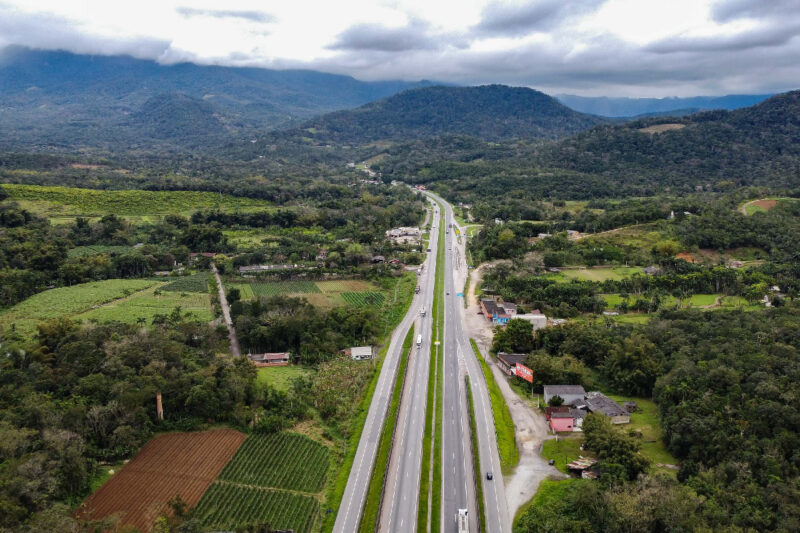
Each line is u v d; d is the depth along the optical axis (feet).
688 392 423.23
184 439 407.64
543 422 448.24
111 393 407.03
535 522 317.42
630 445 370.12
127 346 475.31
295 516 327.67
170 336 533.14
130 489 346.74
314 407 461.78
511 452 404.36
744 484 325.42
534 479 371.76
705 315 593.42
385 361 560.20
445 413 458.09
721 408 391.86
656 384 466.29
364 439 418.10
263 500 340.39
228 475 363.97
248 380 461.37
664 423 409.49
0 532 277.85
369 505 340.18
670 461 386.52
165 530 294.46
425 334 634.84
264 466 376.48
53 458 336.70
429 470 380.37
